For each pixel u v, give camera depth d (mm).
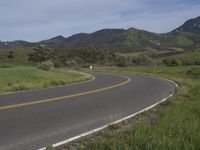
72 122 12641
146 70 72750
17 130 11125
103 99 20062
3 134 10562
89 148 8617
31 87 27609
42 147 9109
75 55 139625
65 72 59062
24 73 44000
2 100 18781
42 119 13070
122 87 29094
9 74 41625
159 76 50062
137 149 7984
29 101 18359
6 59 153125
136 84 32938
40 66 63344
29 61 148750
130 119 13508
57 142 9664
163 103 18125
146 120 13273
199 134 8859
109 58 138125
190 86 27969
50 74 47875
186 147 7738
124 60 110688
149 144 8039
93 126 11977
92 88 27656
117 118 13625
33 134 10594
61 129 11383
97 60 134875
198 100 17328
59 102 18219
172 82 36312
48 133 10773
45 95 21719
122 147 8016
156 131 9531
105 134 10656
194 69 63250
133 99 20344
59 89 26609
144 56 116250
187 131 9312
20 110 15125
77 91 24781
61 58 139250
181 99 19438
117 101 19234
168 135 8906
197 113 12883
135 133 9352
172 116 12039
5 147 9094
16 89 26141
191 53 168250
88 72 66625
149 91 25703
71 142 9703
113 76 50188
